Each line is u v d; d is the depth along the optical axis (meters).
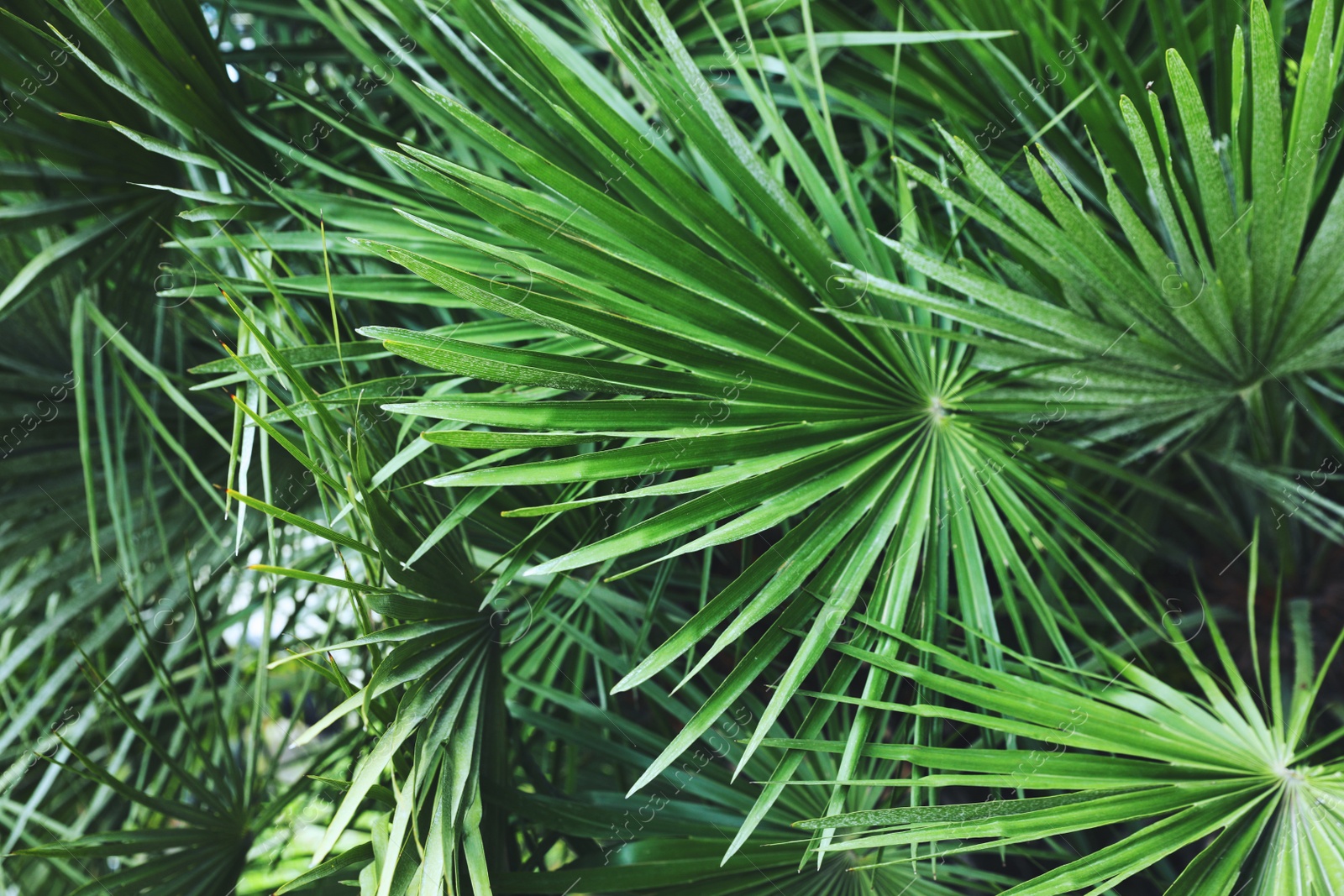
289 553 1.52
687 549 1.13
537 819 1.24
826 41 1.32
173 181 1.37
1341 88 1.29
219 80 1.31
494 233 1.29
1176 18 1.30
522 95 1.40
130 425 1.45
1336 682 1.43
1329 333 1.26
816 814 1.30
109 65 1.30
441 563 1.23
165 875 1.28
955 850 1.13
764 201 1.22
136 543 1.43
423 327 1.41
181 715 1.34
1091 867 1.13
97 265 1.34
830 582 1.18
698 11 1.42
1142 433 1.41
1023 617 1.45
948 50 1.37
